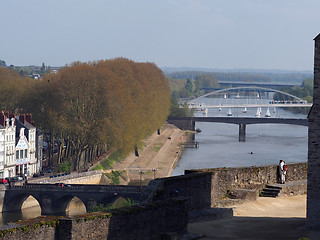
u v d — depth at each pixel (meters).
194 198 71.06
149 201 64.25
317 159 63.47
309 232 62.75
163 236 58.62
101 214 53.59
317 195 63.59
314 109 63.31
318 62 62.81
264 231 63.38
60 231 51.22
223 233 62.47
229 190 78.94
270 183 84.06
